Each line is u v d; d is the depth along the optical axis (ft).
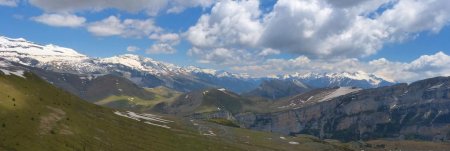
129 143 436.35
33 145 304.50
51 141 330.34
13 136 305.32
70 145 339.98
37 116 379.96
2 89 406.62
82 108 549.54
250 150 638.94
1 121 323.57
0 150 271.69
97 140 390.63
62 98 532.32
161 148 471.21
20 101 399.85
